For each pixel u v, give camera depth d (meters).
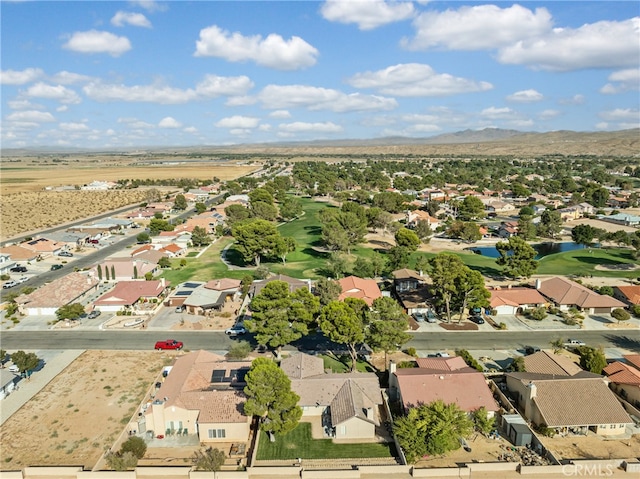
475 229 155.75
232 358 69.88
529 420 56.38
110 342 79.69
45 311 92.56
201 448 52.31
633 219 181.62
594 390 56.25
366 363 71.69
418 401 55.69
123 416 58.25
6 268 123.06
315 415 57.97
